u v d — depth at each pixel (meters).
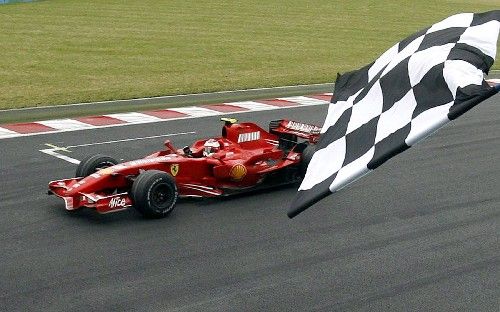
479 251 12.48
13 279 11.02
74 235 12.90
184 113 24.56
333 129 5.21
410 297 10.65
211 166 14.96
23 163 17.72
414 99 4.68
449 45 4.91
